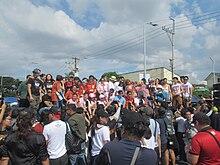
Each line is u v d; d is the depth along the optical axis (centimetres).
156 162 262
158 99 1271
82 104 1095
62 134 516
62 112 732
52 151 499
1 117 503
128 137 264
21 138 363
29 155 365
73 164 583
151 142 542
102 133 537
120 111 834
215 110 739
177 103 1310
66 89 1236
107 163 251
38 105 982
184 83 1361
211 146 364
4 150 376
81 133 595
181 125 880
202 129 388
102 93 1286
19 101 1036
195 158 370
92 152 549
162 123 745
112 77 1383
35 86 1004
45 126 508
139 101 1325
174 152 816
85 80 1328
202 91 4325
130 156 250
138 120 266
